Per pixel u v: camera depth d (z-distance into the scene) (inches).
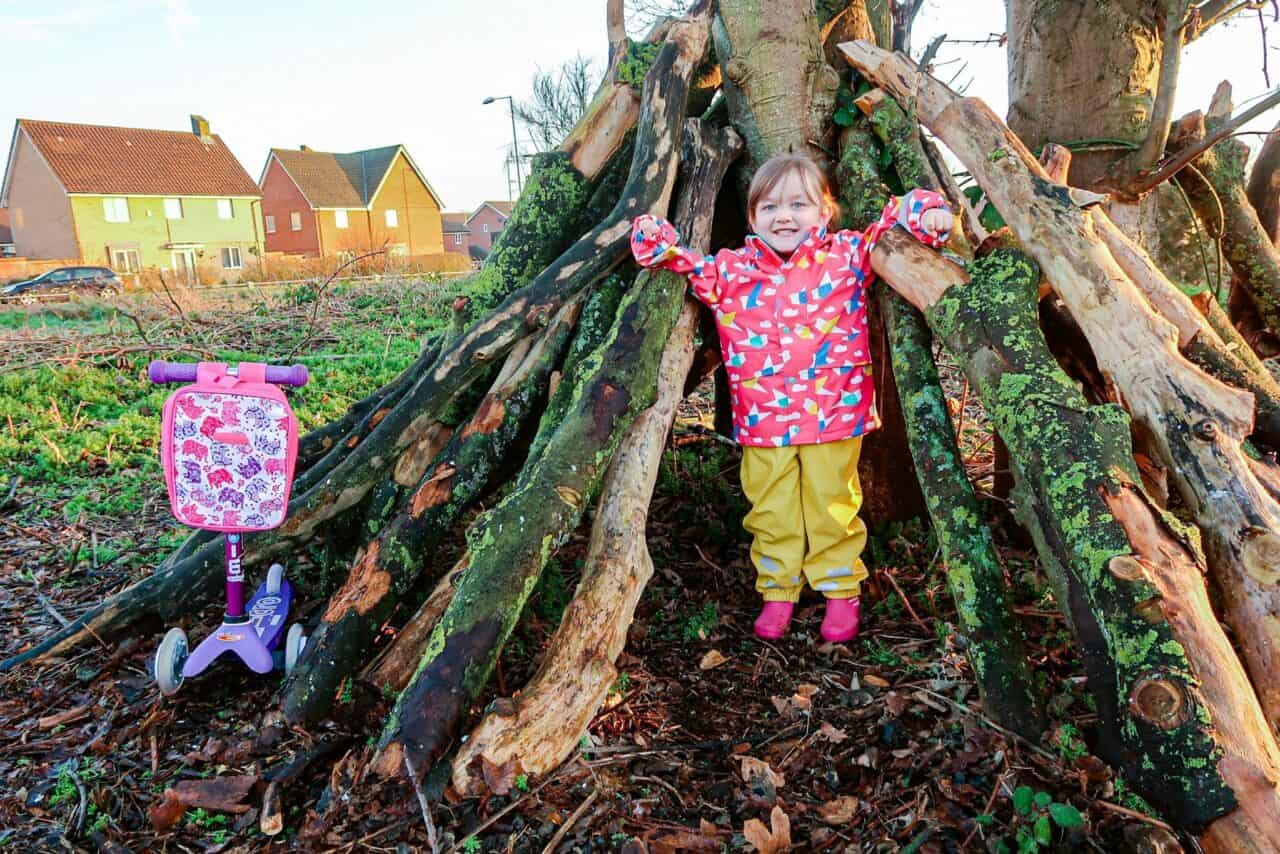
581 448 95.1
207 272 864.9
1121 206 130.6
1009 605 89.0
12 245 1616.6
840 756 86.1
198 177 1531.7
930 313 97.3
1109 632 70.1
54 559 148.3
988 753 81.3
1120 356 86.4
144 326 397.7
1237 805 62.0
